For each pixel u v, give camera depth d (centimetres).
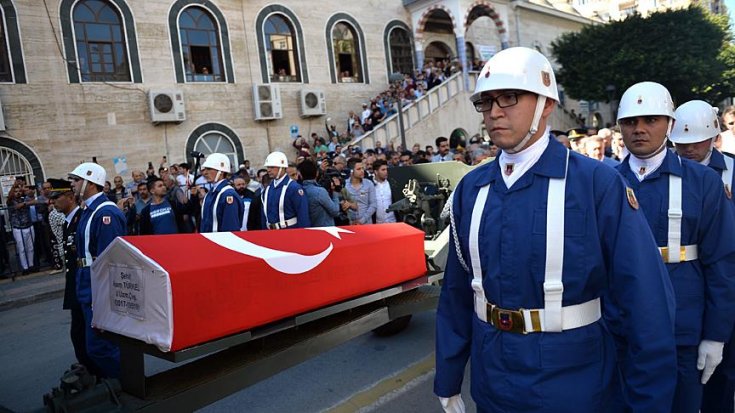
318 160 1478
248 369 288
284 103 1750
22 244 996
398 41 2123
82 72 1389
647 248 161
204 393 270
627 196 164
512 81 163
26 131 1298
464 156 1023
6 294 869
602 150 498
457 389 197
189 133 1551
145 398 257
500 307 172
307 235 352
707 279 251
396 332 519
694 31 2259
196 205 840
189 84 1558
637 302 156
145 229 760
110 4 1432
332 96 1877
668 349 154
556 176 165
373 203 705
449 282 200
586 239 161
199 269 258
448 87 1988
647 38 2291
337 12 1909
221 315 267
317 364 461
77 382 252
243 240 313
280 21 1775
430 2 2072
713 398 283
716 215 250
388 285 386
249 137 1672
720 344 247
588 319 165
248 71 1678
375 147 1575
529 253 164
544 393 162
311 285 320
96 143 1396
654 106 256
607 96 2416
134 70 1461
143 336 255
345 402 384
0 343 623
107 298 281
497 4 2172
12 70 1281
